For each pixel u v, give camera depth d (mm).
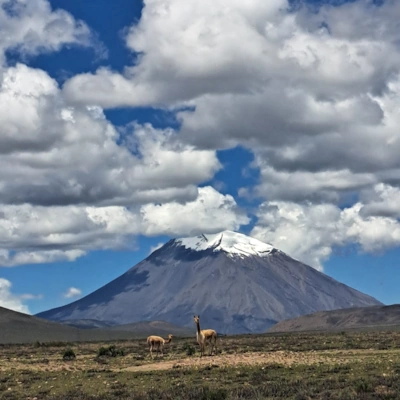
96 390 44031
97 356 81500
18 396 42625
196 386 43125
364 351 70500
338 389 39312
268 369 49750
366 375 44312
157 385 45031
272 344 99438
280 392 38531
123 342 169000
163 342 73938
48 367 64250
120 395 41188
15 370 60000
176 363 58281
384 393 36656
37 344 140125
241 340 134000
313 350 77062
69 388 45375
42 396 42344
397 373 44812
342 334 154375
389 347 77250
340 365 50688
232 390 40219
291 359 58375
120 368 58406
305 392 37688
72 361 74250
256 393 38344
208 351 78562
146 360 69062
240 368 50750
